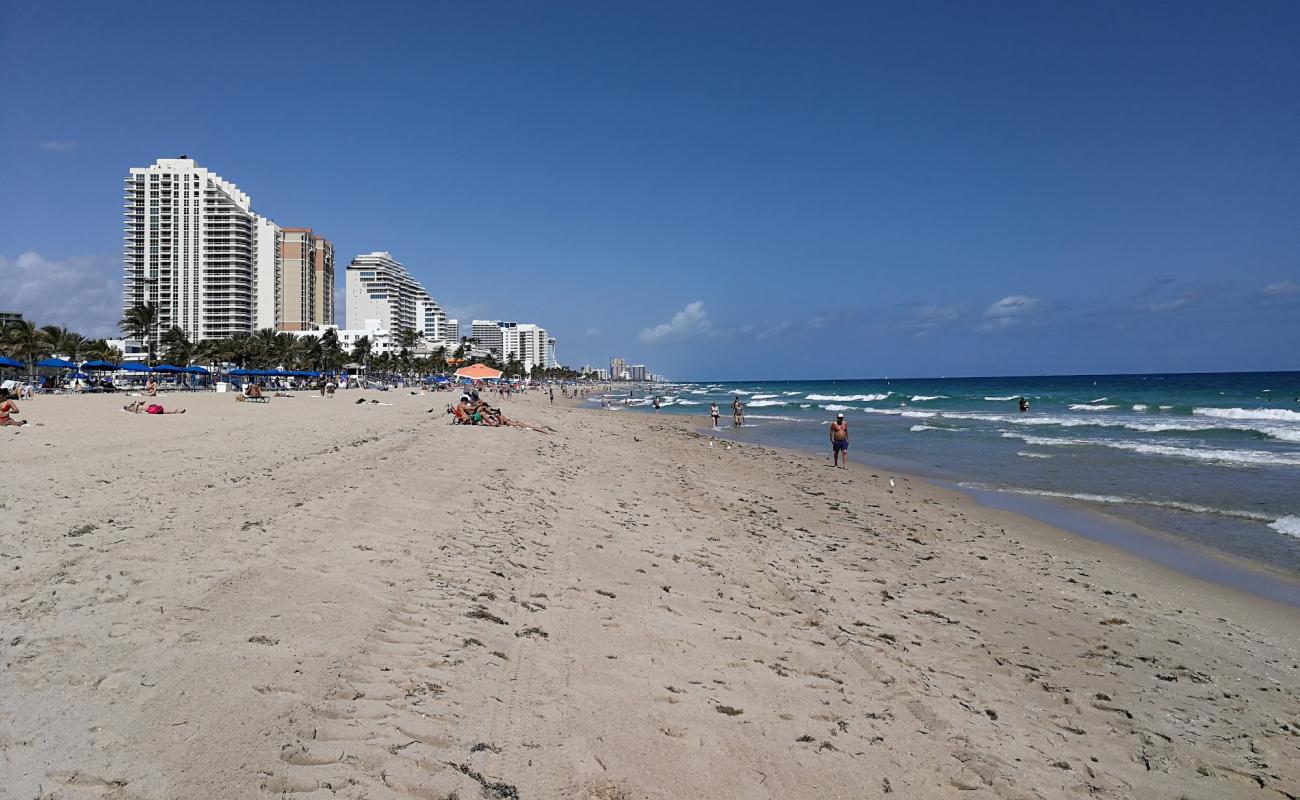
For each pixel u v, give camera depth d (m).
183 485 10.49
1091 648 7.27
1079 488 17.98
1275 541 12.27
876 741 4.75
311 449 15.90
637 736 4.39
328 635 5.11
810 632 6.84
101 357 85.38
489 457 16.83
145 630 4.89
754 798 3.90
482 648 5.33
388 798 3.36
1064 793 4.39
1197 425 35.66
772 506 14.78
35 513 8.21
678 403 91.50
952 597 8.77
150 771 3.30
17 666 4.24
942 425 41.34
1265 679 6.67
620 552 9.12
